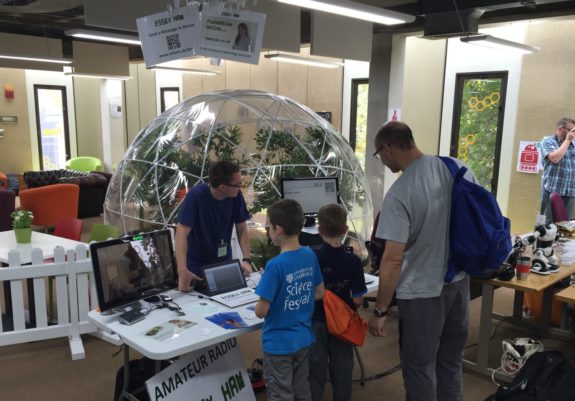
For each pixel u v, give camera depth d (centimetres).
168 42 289
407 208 210
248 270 275
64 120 1177
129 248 225
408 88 685
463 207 212
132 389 249
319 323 239
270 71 913
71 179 814
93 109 1217
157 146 455
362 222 489
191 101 491
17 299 335
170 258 243
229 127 446
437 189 213
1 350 348
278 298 212
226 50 292
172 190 428
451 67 718
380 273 216
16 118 1077
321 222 236
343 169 471
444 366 238
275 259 215
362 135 822
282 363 214
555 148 527
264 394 290
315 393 243
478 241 210
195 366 233
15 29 844
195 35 284
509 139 662
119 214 459
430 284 214
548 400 246
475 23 508
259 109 468
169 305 233
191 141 442
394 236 210
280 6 570
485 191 217
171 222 419
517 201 646
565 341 376
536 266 318
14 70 1065
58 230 444
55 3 667
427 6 532
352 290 239
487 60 676
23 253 359
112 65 905
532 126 624
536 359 269
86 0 449
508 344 316
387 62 684
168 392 220
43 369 323
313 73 853
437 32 530
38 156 1130
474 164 711
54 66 847
